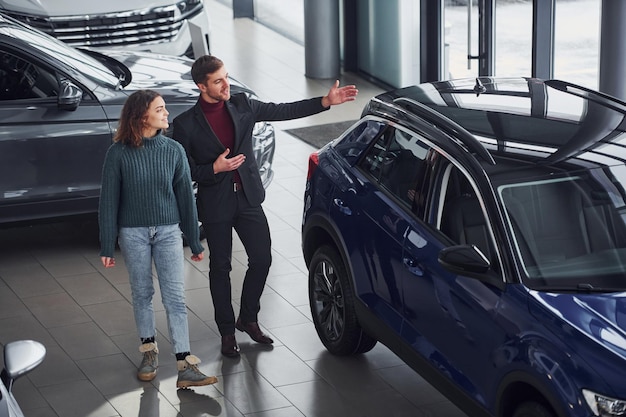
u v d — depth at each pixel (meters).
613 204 5.60
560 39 10.45
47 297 8.38
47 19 12.17
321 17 14.73
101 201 6.57
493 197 5.58
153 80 9.41
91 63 9.41
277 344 7.50
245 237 7.21
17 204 8.80
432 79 13.12
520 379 5.13
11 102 8.70
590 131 6.02
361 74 15.11
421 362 6.00
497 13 11.36
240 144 6.99
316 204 7.09
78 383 7.03
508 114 6.29
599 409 4.69
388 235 6.29
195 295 8.36
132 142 6.47
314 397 6.75
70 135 8.77
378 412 6.55
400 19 13.76
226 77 6.80
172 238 6.72
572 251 5.47
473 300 5.53
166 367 7.22
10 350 4.56
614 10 9.15
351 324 6.93
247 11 18.89
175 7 12.66
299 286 8.48
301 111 7.05
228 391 6.86
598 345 4.86
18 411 4.48
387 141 6.63
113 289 8.49
